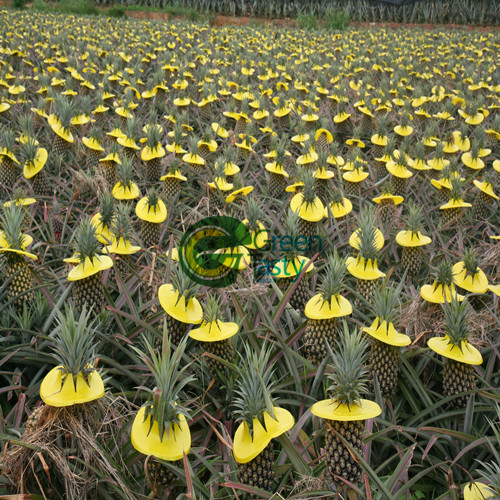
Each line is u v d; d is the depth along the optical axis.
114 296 2.83
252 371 1.62
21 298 2.46
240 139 5.08
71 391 1.59
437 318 2.42
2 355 2.24
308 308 2.17
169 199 3.94
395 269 3.20
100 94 5.65
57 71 6.47
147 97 6.18
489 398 2.15
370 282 2.61
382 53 10.36
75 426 1.64
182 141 4.71
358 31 14.32
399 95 6.85
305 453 1.93
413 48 11.14
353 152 4.34
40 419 1.65
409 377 2.27
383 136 4.91
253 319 2.59
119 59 7.79
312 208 3.15
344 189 4.20
